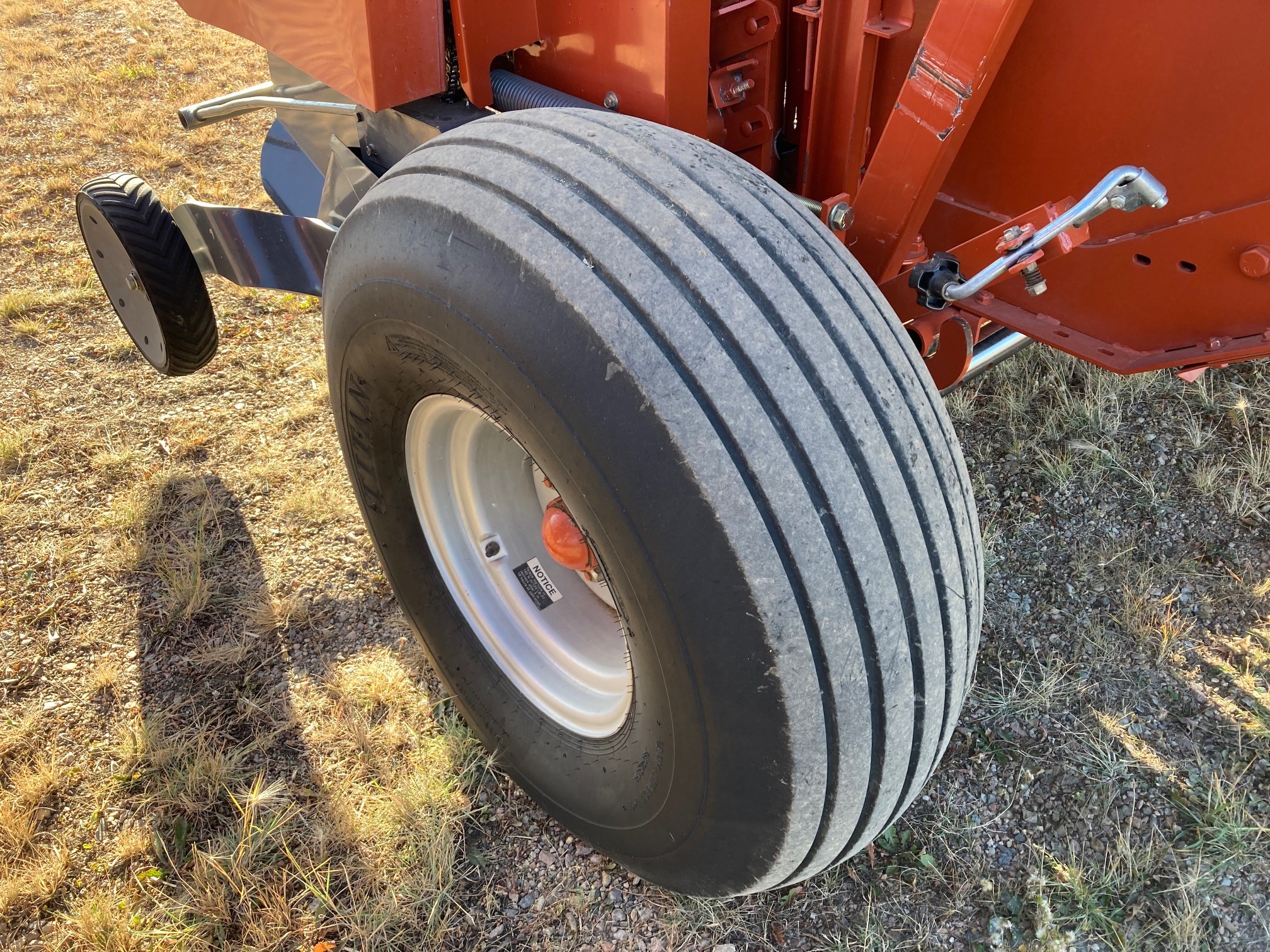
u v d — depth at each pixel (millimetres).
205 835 2148
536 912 2002
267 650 2566
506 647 2115
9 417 3406
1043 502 2852
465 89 2016
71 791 2240
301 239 2439
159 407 3471
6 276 4305
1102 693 2342
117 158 5336
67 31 7184
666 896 2008
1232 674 2352
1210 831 2014
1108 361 1959
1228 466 2881
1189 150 1646
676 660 1361
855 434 1294
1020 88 1789
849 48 1800
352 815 2152
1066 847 2055
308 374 3633
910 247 2025
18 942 1968
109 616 2676
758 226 1367
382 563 2266
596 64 1921
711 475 1236
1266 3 1441
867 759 1393
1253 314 1727
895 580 1317
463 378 1535
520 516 2174
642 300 1274
